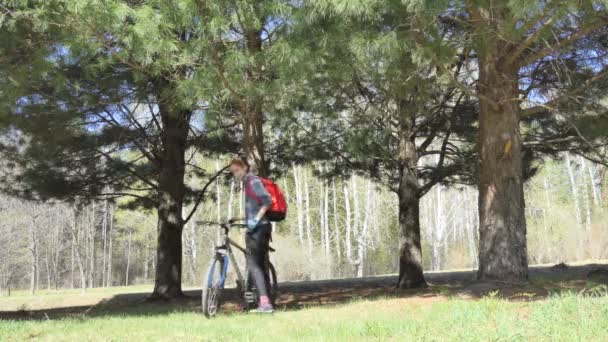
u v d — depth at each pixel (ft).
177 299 41.19
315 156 42.73
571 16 19.02
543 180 169.99
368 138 32.40
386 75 22.49
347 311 20.71
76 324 19.15
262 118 29.99
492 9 19.90
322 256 144.66
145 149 42.86
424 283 42.11
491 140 26.12
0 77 24.41
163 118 40.52
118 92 32.17
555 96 29.71
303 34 20.66
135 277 215.92
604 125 28.63
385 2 18.49
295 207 194.29
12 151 37.70
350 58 21.56
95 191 43.91
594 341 11.75
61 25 21.53
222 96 23.89
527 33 22.95
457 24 23.16
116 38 22.76
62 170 41.34
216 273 21.06
